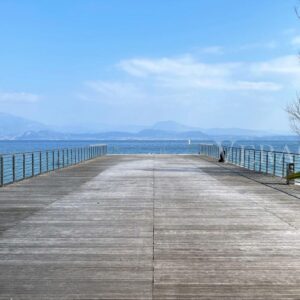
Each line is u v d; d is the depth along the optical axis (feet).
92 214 33.19
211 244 23.90
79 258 21.12
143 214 33.22
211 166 87.81
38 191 47.14
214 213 33.73
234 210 35.14
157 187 50.78
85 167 84.94
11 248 22.94
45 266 19.83
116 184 54.08
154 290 16.84
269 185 53.57
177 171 74.69
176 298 16.02
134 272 18.98
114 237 25.53
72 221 30.42
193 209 35.58
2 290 16.81
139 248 23.00
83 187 50.88
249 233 26.68
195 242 24.34
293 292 16.63
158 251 22.41
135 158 122.52
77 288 17.04
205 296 16.22
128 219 31.17
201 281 17.84
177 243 24.11
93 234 26.30
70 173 70.64
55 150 79.97
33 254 21.80
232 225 29.09
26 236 25.73
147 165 90.53
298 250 22.68
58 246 23.39
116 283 17.61
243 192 46.62
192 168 82.02
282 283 17.63
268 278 18.24
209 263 20.31
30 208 35.99
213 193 45.62
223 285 17.38
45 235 26.00
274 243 24.17
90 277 18.33
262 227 28.45
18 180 57.77
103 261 20.62
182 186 51.90
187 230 27.50
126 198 41.75
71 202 39.22
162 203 38.68
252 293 16.53
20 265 19.97
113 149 184.34
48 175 66.95
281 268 19.58
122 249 22.80
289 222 30.17
